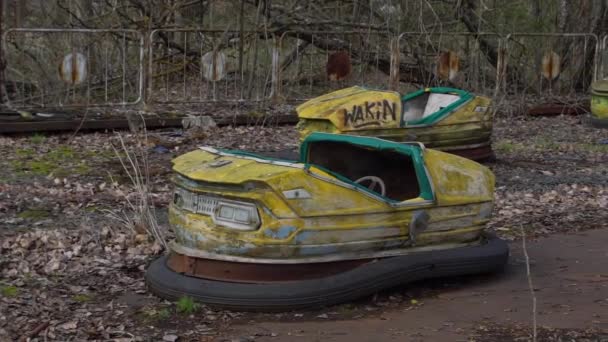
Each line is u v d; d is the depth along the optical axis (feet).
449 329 15.78
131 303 17.16
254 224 16.42
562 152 38.04
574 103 51.21
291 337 15.26
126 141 36.65
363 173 20.74
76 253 20.53
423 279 18.74
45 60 46.73
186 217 17.25
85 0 52.39
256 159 17.58
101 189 27.78
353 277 16.94
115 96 46.60
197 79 50.80
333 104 30.17
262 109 44.14
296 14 51.24
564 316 16.52
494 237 19.90
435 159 18.48
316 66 53.83
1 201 25.77
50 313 16.55
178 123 40.32
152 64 44.70
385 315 16.66
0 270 19.15
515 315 16.60
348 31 50.01
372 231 17.28
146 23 47.93
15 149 34.32
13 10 53.57
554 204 27.68
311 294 16.55
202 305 16.65
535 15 59.11
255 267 16.58
